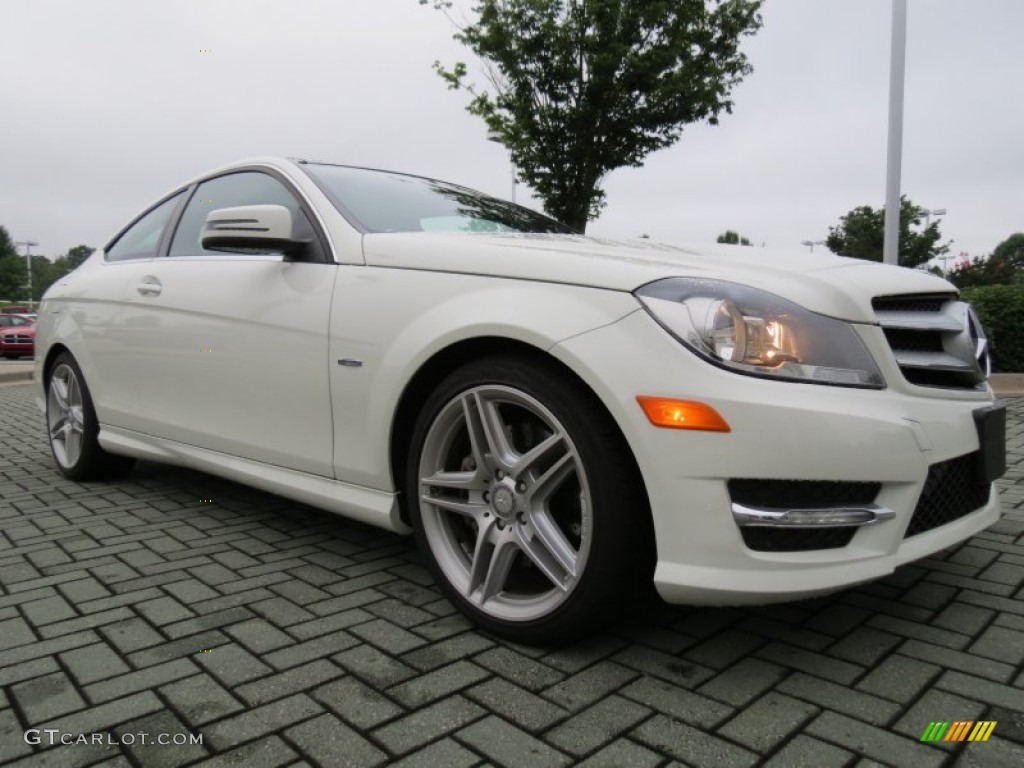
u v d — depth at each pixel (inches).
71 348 155.1
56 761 60.8
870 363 75.5
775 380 70.4
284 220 103.7
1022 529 120.6
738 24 435.8
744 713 67.6
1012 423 235.5
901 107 354.3
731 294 74.2
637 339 73.2
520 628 80.7
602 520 74.1
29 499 146.8
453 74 463.8
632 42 428.8
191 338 122.3
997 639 81.9
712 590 70.1
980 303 350.3
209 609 91.7
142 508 139.7
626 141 448.1
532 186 466.9
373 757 61.4
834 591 71.4
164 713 68.0
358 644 82.0
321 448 102.3
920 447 74.1
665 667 76.4
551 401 77.1
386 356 92.0
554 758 61.2
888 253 362.0
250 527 127.2
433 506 90.5
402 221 112.0
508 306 81.1
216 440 120.0
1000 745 62.5
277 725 66.1
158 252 140.9
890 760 60.6
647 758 61.2
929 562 106.0
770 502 70.9
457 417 87.8
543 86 437.7
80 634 84.5
